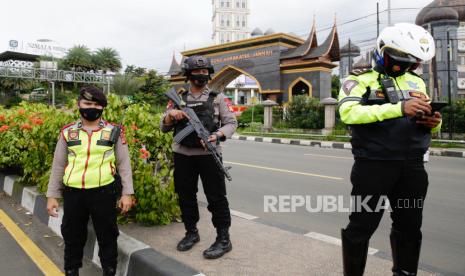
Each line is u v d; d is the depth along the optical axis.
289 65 25.97
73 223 2.81
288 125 20.59
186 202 3.34
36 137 4.98
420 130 2.18
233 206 5.41
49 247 3.85
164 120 3.22
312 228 4.42
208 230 3.82
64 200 2.81
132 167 3.93
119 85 40.31
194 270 2.74
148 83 42.94
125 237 3.38
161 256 2.97
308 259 3.13
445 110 14.79
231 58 30.11
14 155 5.77
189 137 3.10
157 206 3.94
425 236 4.17
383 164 2.19
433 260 3.51
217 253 3.12
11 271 3.31
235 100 63.50
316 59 24.94
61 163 2.83
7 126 5.84
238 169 8.64
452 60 25.56
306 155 11.54
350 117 2.17
